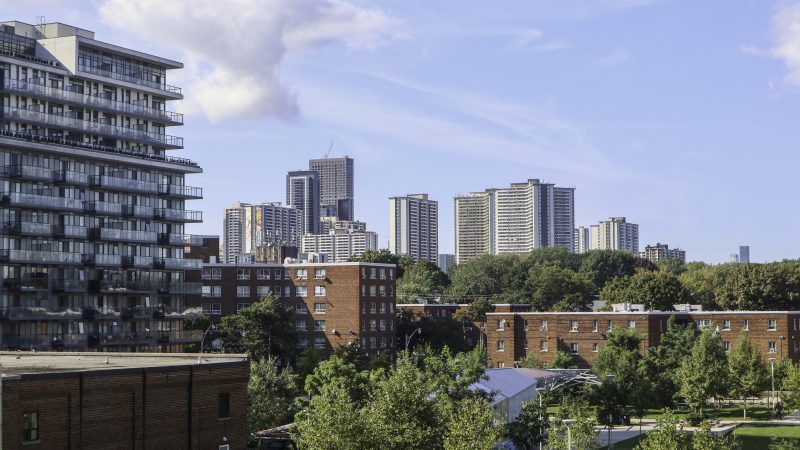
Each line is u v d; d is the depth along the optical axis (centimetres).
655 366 15250
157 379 6044
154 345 16400
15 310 14375
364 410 7375
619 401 12788
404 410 7400
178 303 17300
